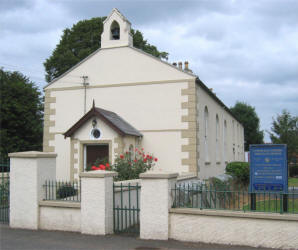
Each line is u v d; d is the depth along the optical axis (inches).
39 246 298.2
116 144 602.2
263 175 367.9
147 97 681.6
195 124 648.4
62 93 737.6
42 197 369.7
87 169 604.1
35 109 1153.4
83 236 328.8
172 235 311.7
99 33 1288.1
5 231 354.9
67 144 719.1
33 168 367.9
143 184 321.1
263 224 281.0
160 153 662.5
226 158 1057.5
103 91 710.5
